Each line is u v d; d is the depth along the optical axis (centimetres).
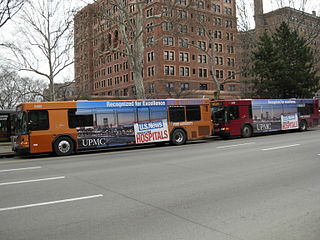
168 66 5734
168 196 629
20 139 1512
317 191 651
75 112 1589
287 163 1003
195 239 407
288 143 1606
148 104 1798
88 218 498
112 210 539
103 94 7369
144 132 1769
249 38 3581
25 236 425
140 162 1117
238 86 6638
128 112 1731
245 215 503
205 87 6288
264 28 4116
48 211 539
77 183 771
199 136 1973
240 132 2223
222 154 1267
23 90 4797
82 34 2988
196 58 6131
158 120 1825
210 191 663
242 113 2250
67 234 430
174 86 5756
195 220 482
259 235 419
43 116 1523
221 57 6412
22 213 529
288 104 2588
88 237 419
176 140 1888
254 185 712
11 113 2294
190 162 1077
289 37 3553
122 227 455
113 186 728
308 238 408
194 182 754
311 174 825
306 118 2744
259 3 3809
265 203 569
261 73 3434
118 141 1686
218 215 505
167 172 895
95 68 7712
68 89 6831
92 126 1620
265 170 893
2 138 2252
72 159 1325
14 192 690
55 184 766
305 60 3538
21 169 1052
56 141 1541
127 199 611
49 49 2877
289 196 614
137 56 2339
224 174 847
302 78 3384
